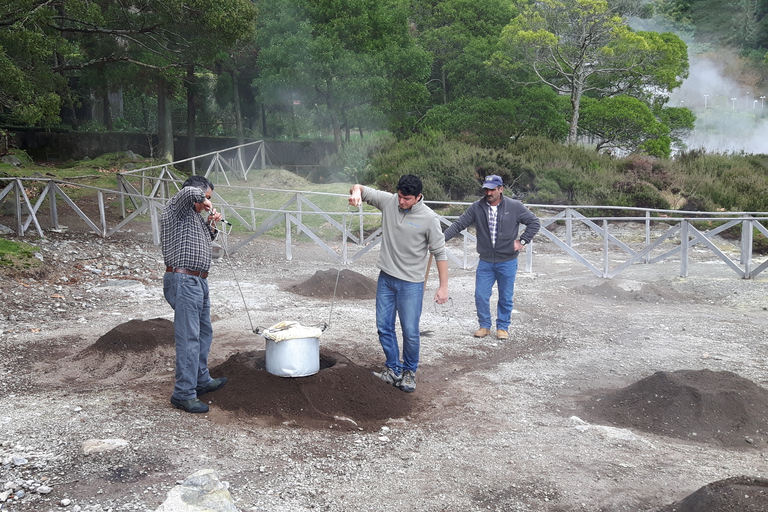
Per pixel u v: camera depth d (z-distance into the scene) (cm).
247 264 1135
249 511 304
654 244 1065
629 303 888
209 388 462
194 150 2625
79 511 295
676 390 453
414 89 2333
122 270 1004
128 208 1603
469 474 357
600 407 471
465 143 2308
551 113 2488
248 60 2533
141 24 1731
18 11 1295
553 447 397
